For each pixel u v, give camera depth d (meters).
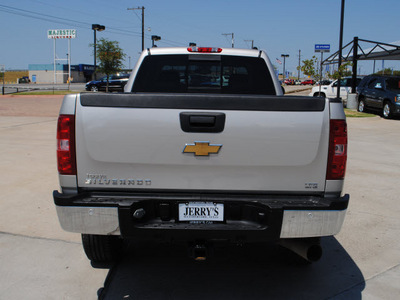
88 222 2.99
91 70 87.19
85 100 3.01
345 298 3.44
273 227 2.98
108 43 34.44
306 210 2.96
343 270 3.95
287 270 3.94
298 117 3.01
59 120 3.02
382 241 4.65
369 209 5.72
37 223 5.00
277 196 3.09
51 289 3.55
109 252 3.79
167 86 4.89
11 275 3.77
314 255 3.45
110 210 2.97
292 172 3.06
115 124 3.00
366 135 13.06
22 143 10.22
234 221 3.08
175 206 3.07
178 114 2.99
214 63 4.88
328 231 3.01
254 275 3.83
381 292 3.54
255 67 4.91
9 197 5.97
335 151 3.05
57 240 4.53
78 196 3.03
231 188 3.08
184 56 4.85
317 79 25.95
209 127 2.99
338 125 3.03
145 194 3.08
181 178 3.06
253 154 3.02
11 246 4.36
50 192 6.24
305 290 3.56
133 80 4.86
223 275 3.82
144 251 4.33
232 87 4.93
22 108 20.39
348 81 24.52
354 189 6.70
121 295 3.45
